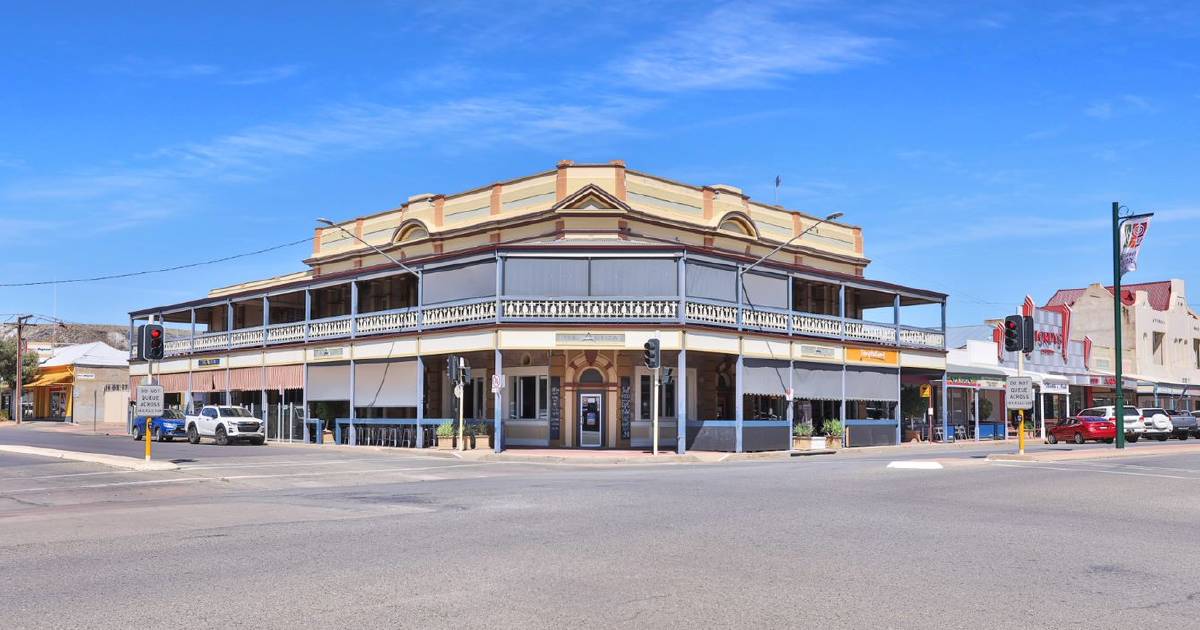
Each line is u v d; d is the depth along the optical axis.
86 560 9.91
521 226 37.75
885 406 42.50
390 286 42.81
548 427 34.94
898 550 10.50
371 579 8.77
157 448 34.28
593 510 14.04
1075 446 39.22
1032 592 8.38
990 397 52.06
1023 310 57.47
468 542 10.96
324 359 39.03
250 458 29.12
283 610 7.54
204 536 11.64
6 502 17.25
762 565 9.55
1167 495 16.75
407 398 35.53
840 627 7.12
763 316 35.00
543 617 7.36
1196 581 8.93
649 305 32.12
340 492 18.02
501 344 32.06
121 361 69.38
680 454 31.31
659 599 7.99
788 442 35.31
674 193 39.19
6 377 69.38
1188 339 70.50
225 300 45.69
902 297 43.75
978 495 16.55
